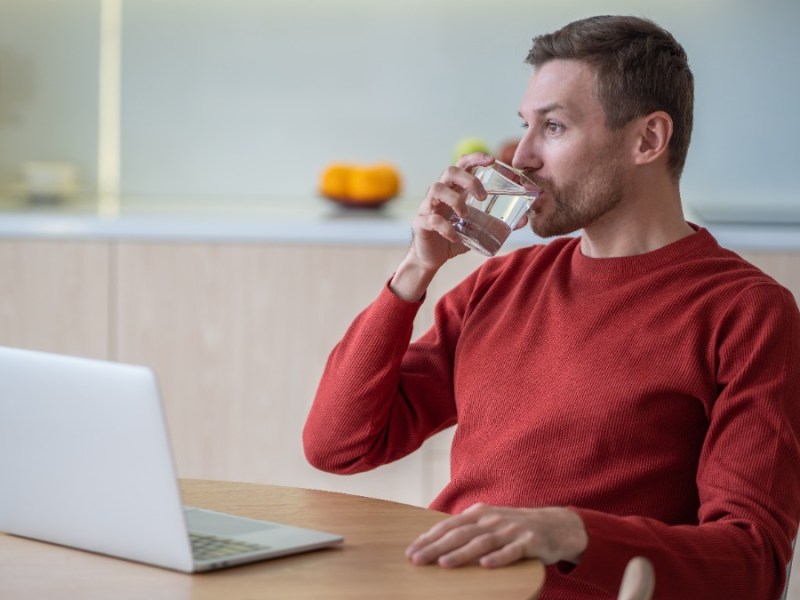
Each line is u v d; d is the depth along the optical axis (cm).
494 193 161
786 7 359
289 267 321
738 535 139
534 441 160
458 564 121
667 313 159
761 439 147
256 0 371
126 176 379
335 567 121
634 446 156
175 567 119
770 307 155
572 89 166
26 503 129
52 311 326
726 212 346
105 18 374
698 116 364
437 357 183
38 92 376
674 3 361
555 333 165
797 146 362
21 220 325
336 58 372
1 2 374
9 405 127
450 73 370
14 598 111
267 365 324
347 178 353
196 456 328
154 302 324
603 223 169
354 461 174
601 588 130
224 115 375
